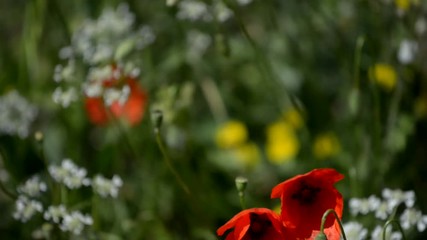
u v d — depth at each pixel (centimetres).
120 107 195
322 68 213
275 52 212
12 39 234
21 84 213
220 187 204
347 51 209
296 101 196
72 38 207
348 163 199
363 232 171
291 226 164
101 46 196
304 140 206
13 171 195
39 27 206
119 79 190
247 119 215
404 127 196
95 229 186
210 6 195
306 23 212
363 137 195
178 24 215
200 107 215
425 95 201
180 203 200
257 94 216
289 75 209
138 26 219
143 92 197
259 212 162
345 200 195
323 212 165
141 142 203
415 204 193
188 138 201
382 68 199
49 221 179
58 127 211
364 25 207
